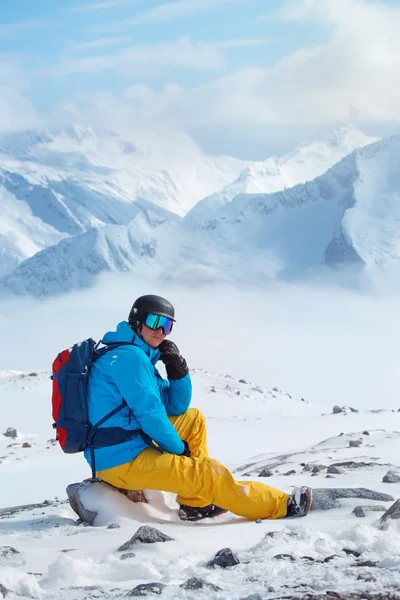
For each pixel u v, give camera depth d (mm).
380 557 4188
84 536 5668
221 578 4043
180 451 6504
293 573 3916
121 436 6469
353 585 3543
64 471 14977
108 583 4230
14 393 28109
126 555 4824
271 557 4398
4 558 5074
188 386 6895
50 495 12039
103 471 6551
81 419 6527
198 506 6387
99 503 6348
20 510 8273
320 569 3947
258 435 18953
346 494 6582
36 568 4840
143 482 6379
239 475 9812
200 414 7047
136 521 6203
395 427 19703
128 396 6383
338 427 19859
